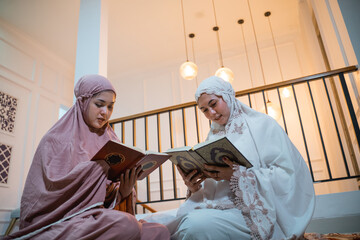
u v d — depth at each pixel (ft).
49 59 19.31
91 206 4.38
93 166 4.57
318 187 15.69
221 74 15.20
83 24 11.27
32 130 16.92
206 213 4.61
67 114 5.46
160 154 5.10
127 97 21.83
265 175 4.90
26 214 4.47
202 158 5.04
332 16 10.77
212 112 5.89
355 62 9.07
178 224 4.89
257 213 4.59
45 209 4.41
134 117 11.16
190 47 20.13
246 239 4.50
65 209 4.31
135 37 18.89
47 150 4.85
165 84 21.08
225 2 16.58
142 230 4.53
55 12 16.25
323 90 14.52
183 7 16.74
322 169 15.89
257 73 18.86
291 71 18.21
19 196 15.37
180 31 18.62
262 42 19.39
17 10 15.93
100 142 5.71
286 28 18.81
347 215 7.26
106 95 5.50
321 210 7.47
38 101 17.71
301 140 16.71
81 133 5.36
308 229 7.49
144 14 17.06
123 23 17.65
